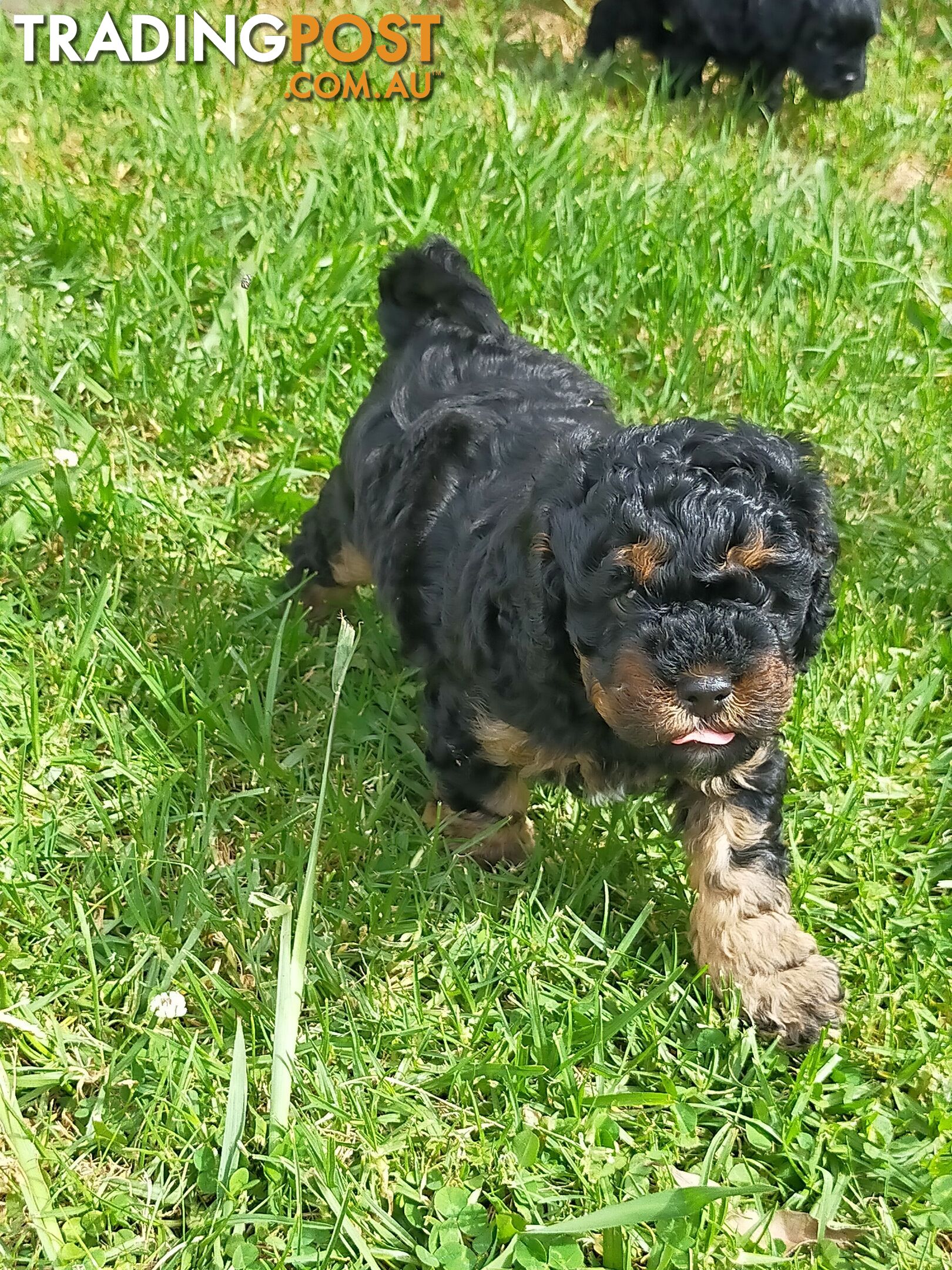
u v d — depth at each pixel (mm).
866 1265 580
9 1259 563
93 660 821
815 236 1265
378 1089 624
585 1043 658
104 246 1159
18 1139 580
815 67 1559
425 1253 571
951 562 956
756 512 577
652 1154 610
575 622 590
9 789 750
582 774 685
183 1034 649
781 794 678
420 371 818
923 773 815
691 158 1394
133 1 1627
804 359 1163
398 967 695
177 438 1008
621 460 597
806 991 670
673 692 553
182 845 741
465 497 716
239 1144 595
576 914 723
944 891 755
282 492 975
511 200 1229
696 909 686
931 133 1567
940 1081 650
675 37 1672
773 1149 623
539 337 1112
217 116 1423
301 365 1062
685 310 1149
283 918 583
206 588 904
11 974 668
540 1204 600
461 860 750
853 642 868
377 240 1188
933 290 1218
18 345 1048
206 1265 570
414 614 733
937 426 1081
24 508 924
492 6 1825
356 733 823
